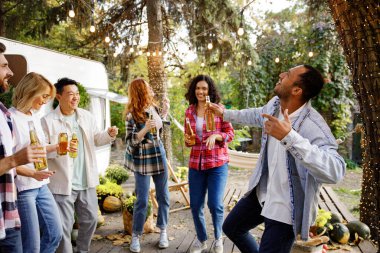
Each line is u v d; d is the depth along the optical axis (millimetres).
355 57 3221
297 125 1865
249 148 10641
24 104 2271
